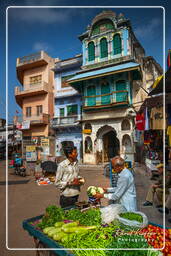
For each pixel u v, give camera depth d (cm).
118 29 1684
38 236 214
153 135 1043
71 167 330
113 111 1652
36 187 846
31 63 2255
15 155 1623
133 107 1588
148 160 1033
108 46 1736
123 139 1617
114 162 292
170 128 586
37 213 500
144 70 2000
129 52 1647
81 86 1842
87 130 1739
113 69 1573
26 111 2373
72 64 1995
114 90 1648
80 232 200
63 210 256
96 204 310
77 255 169
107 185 802
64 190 328
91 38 1838
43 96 2253
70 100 2017
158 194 489
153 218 423
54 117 2081
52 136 2169
